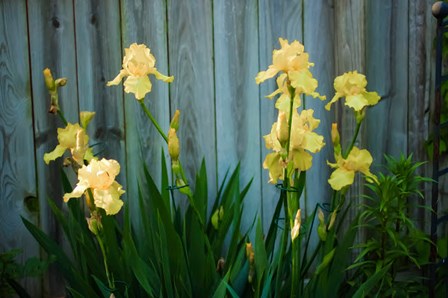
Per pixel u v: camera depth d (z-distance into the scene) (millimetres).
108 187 1970
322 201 3070
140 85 2285
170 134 2275
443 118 3064
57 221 2900
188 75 2932
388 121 3070
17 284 2602
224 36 2938
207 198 2979
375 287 2723
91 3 2830
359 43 2949
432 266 2719
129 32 2869
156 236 2604
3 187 2846
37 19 2795
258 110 3002
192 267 2414
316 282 2428
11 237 2875
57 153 2395
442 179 3152
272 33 2969
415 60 3068
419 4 3041
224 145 2994
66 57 2836
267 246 2557
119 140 2916
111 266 2402
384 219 2602
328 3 2980
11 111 2816
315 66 3000
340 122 3016
